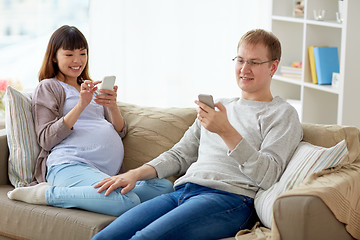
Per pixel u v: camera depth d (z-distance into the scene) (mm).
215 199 2119
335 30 4230
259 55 2316
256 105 2373
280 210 1862
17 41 5102
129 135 2854
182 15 5430
